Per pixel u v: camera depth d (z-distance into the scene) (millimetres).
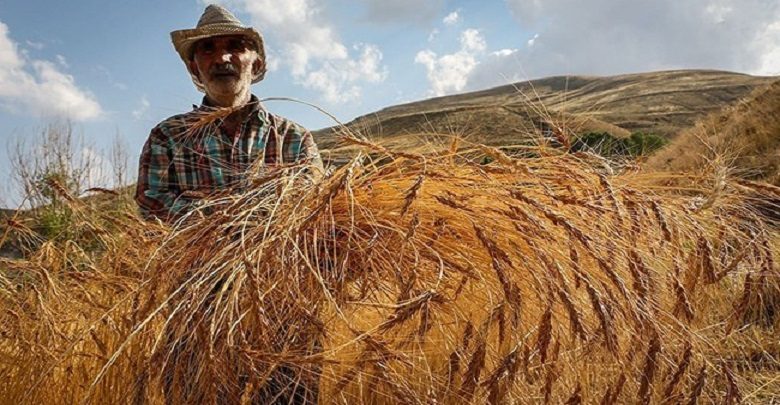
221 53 2762
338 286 1896
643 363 1966
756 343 2529
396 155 2098
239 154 2611
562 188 2230
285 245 1891
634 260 2039
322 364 1821
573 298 1899
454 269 2002
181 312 1850
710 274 2160
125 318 2082
